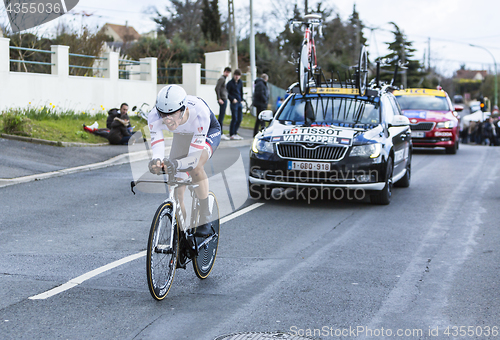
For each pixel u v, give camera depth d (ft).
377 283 15.57
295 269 16.93
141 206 26.43
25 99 52.21
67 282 15.21
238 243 20.10
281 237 21.08
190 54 104.73
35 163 36.42
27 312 12.95
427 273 16.53
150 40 100.94
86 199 27.86
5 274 15.81
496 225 23.22
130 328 12.18
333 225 23.29
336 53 188.96
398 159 30.83
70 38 66.74
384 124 29.48
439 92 61.11
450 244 20.12
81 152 41.88
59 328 12.07
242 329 12.26
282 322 12.70
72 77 57.31
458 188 33.45
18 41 63.77
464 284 15.48
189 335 11.88
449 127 55.47
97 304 13.60
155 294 13.61
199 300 14.10
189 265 17.34
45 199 27.58
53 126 47.93
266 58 137.80
